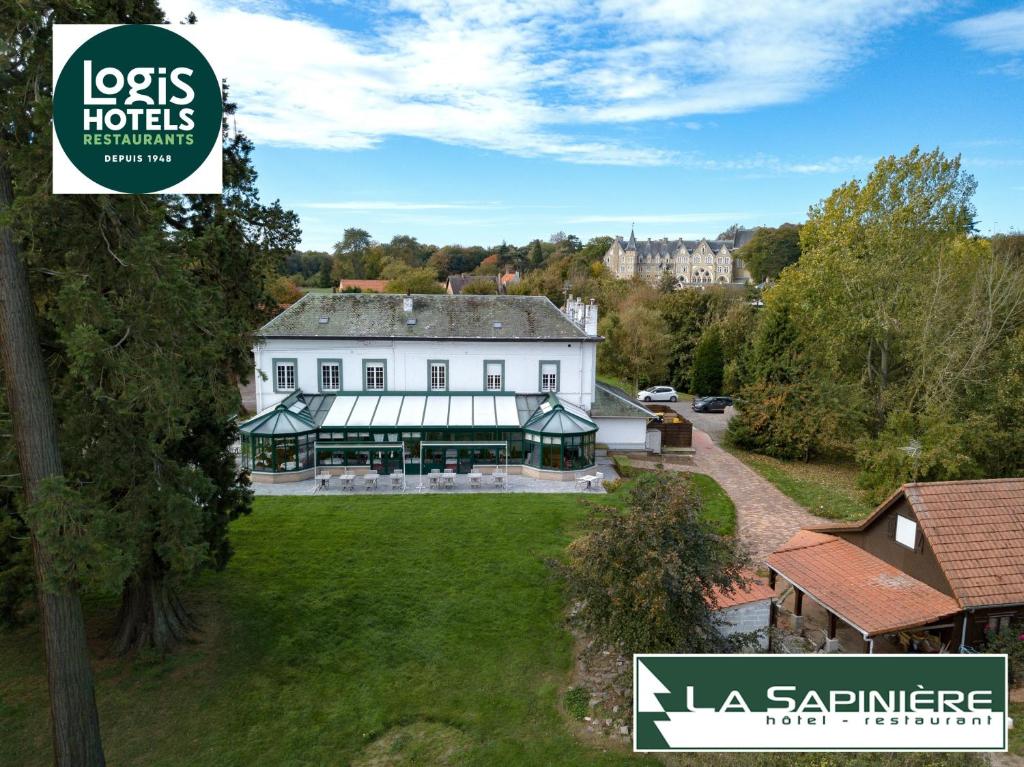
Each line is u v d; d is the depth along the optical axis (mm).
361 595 20328
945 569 16125
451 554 23531
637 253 176000
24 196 10266
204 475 15898
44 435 11680
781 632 18156
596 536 14539
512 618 19328
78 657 12438
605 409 40656
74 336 10180
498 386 38281
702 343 63906
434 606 19859
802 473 37969
